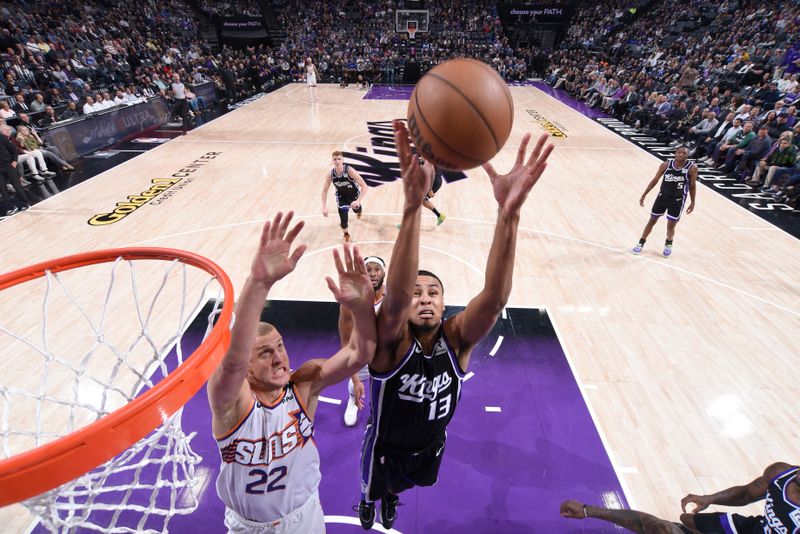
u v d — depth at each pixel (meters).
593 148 12.91
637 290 6.09
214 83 19.22
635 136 14.41
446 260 6.69
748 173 10.41
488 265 1.88
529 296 5.89
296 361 4.72
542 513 3.36
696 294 6.04
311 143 12.68
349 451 3.83
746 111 11.42
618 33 26.08
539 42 28.98
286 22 29.41
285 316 5.39
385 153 11.82
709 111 12.23
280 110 17.44
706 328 5.38
